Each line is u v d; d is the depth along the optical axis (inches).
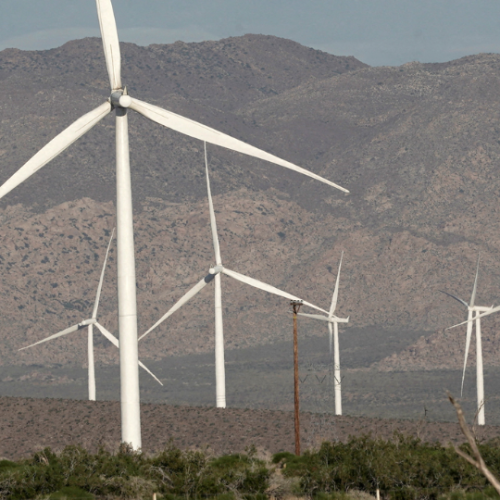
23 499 5211.6
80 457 5753.0
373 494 5615.2
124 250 5999.0
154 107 5994.1
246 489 5664.4
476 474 5738.2
